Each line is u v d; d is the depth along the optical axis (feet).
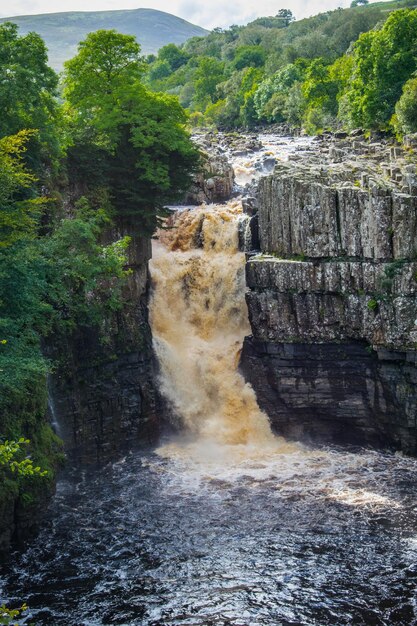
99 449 217.15
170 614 143.02
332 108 459.32
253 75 608.60
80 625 140.46
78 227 192.85
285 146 386.93
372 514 178.19
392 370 211.20
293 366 225.35
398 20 358.64
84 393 213.46
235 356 236.84
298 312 220.02
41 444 179.83
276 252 229.66
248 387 233.76
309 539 168.25
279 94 538.88
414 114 325.01
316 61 469.16
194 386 236.43
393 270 204.74
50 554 165.78
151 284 243.81
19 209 169.37
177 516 181.47
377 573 154.20
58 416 204.44
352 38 634.02
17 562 162.71
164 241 256.52
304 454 219.41
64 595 150.30
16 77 191.52
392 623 138.62
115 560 163.02
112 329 218.38
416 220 201.26
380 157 281.54
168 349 236.84
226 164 305.94
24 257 166.61
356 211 209.05
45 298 196.44
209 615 142.31
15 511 167.43
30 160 198.80
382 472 202.80
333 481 197.88
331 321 216.95
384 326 207.21
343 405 222.48
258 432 230.68
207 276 243.40
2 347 160.25
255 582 152.46
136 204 231.09
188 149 233.14
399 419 212.64
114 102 232.32
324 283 215.31
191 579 154.61
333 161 279.69
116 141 227.81
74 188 221.05
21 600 148.97
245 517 179.63
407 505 182.29
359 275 211.00
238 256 242.17
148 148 231.30
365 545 164.76
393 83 365.20
